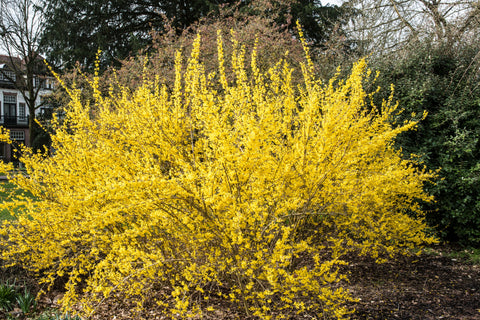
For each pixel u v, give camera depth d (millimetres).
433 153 5562
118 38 13602
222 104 2738
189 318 3111
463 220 5168
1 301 3281
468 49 5988
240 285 2887
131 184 2344
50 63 13891
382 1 7988
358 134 3176
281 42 7426
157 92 3160
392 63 6277
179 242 3225
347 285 3930
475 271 4395
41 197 3307
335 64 7258
